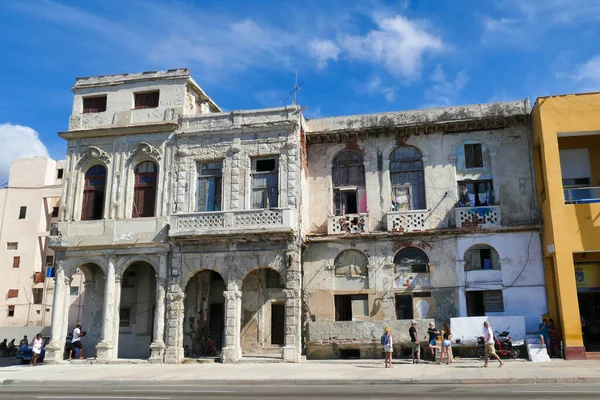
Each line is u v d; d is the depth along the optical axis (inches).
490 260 1066.1
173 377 775.1
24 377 820.6
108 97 1194.6
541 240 1035.9
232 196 1091.3
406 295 1074.1
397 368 839.7
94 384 741.3
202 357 1073.5
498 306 1039.0
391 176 1138.7
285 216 1032.8
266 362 989.8
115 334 1083.3
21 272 1950.1
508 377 674.2
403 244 1082.1
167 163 1135.0
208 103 1311.5
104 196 1153.4
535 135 1060.5
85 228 1131.3
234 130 1114.1
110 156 1160.8
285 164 1085.8
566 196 997.8
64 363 1066.1
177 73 1170.0
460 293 1043.3
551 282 1011.9
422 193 1120.2
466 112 1126.4
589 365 817.5
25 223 1994.3
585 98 995.3
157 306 1069.8
